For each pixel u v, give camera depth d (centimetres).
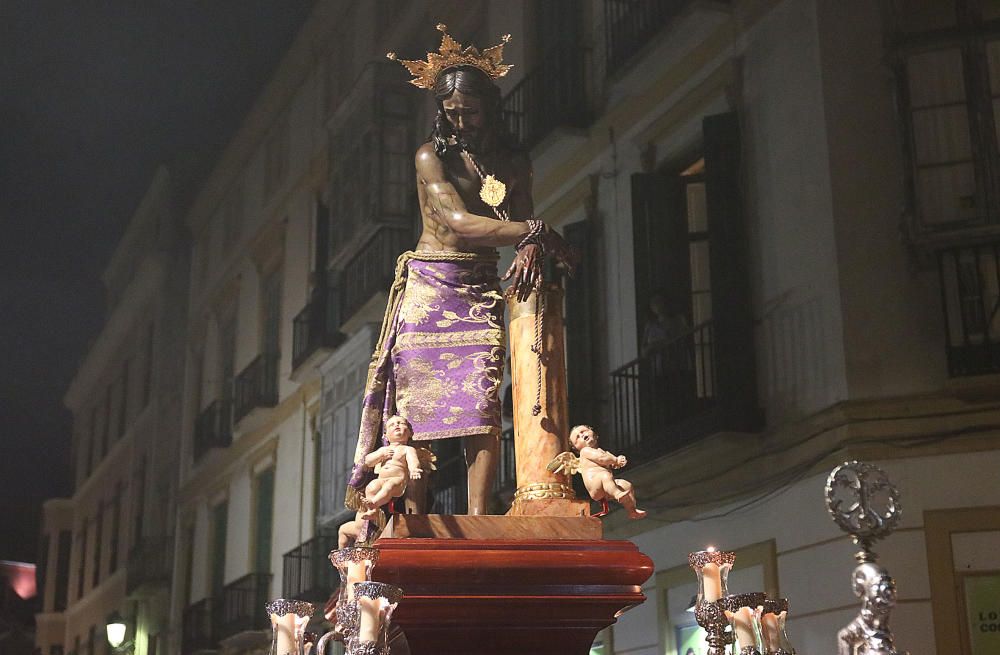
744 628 286
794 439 1048
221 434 2448
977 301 966
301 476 2036
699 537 1152
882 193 1034
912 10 1055
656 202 1278
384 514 351
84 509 3628
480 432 365
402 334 377
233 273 2583
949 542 933
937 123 1020
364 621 255
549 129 1400
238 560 2278
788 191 1102
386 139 1867
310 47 2266
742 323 1116
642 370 1216
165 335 2950
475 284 382
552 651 325
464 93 391
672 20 1209
